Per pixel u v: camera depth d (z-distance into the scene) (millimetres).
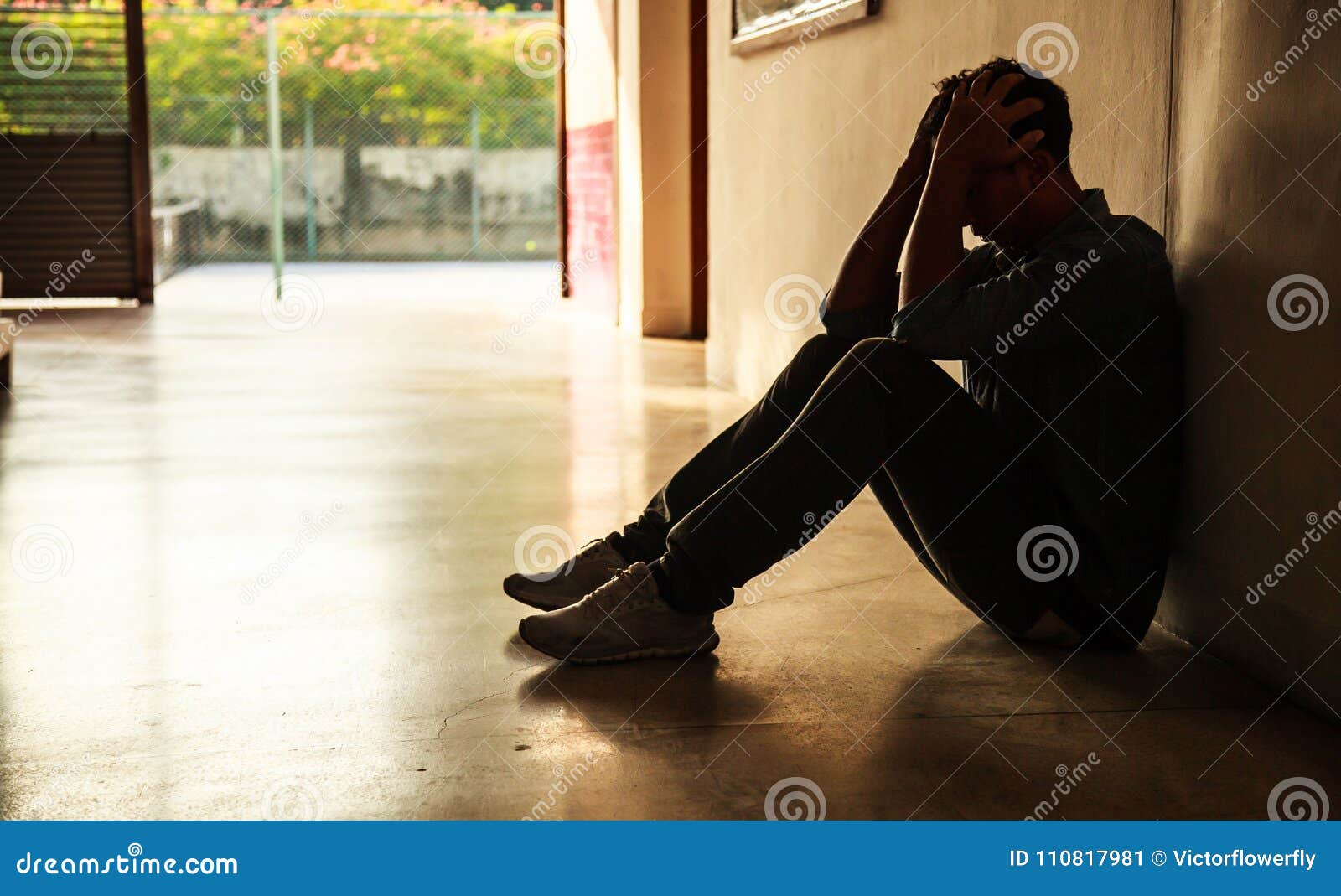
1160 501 2123
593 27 9430
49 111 9992
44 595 2619
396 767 1796
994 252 2217
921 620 2439
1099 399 2053
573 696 2059
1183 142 2230
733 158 5586
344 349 7258
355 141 15398
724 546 2068
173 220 14086
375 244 15266
